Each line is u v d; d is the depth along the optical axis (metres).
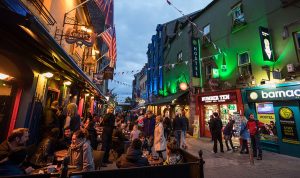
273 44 9.75
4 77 5.13
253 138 8.02
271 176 5.61
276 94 8.97
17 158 2.83
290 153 8.31
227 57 12.96
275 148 9.07
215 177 5.52
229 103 12.41
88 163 3.68
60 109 7.30
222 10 13.90
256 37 10.80
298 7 8.68
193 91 15.67
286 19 9.20
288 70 8.55
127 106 59.69
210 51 14.76
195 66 15.31
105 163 6.63
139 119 12.97
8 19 3.28
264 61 9.66
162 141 7.32
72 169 3.61
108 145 6.78
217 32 14.20
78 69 6.62
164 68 24.20
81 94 14.00
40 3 6.19
